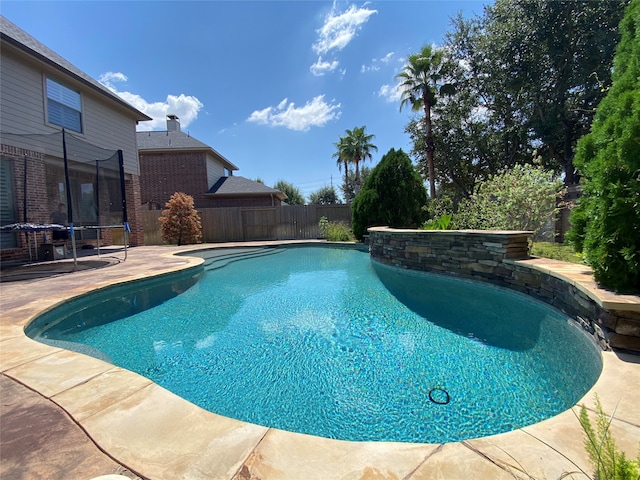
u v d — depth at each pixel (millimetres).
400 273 6793
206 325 4090
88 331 3949
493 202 6914
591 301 2762
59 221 8453
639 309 2273
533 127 14570
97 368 2336
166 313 4594
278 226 15734
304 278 6789
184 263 7395
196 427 1644
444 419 2209
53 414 1750
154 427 1639
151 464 1381
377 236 8102
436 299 4805
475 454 1414
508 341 3332
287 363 3061
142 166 18359
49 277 5797
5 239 7723
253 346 3443
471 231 5191
